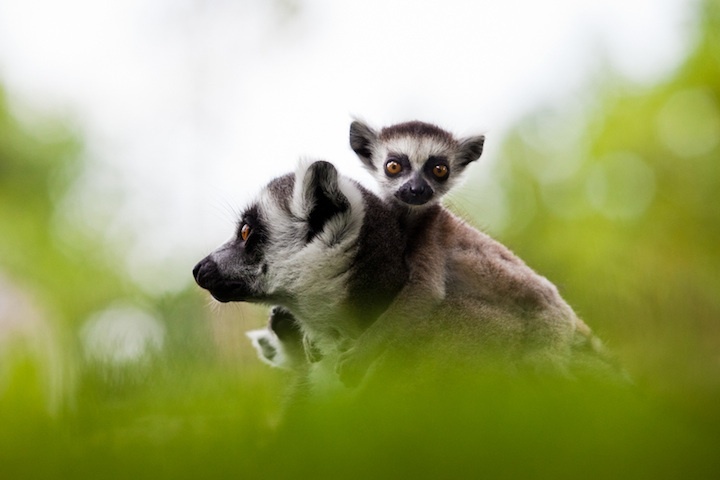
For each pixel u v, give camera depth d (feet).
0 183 161.89
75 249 155.84
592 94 138.51
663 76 129.08
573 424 18.88
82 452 19.65
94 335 63.46
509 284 37.42
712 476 16.93
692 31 125.18
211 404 30.89
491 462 17.20
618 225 120.47
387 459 17.62
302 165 37.47
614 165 128.67
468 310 35.68
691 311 71.77
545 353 35.68
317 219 36.83
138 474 17.99
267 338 41.91
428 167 50.62
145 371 46.42
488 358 33.99
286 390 38.40
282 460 18.43
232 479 17.54
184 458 18.61
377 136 52.70
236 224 39.58
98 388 44.55
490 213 140.15
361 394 32.83
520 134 144.05
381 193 48.73
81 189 161.07
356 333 36.96
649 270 93.81
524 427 18.61
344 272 36.29
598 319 56.85
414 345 34.91
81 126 166.61
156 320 61.11
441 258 37.91
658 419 20.84
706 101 123.85
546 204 136.26
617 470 16.85
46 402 32.91
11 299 69.41
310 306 37.06
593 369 36.70
